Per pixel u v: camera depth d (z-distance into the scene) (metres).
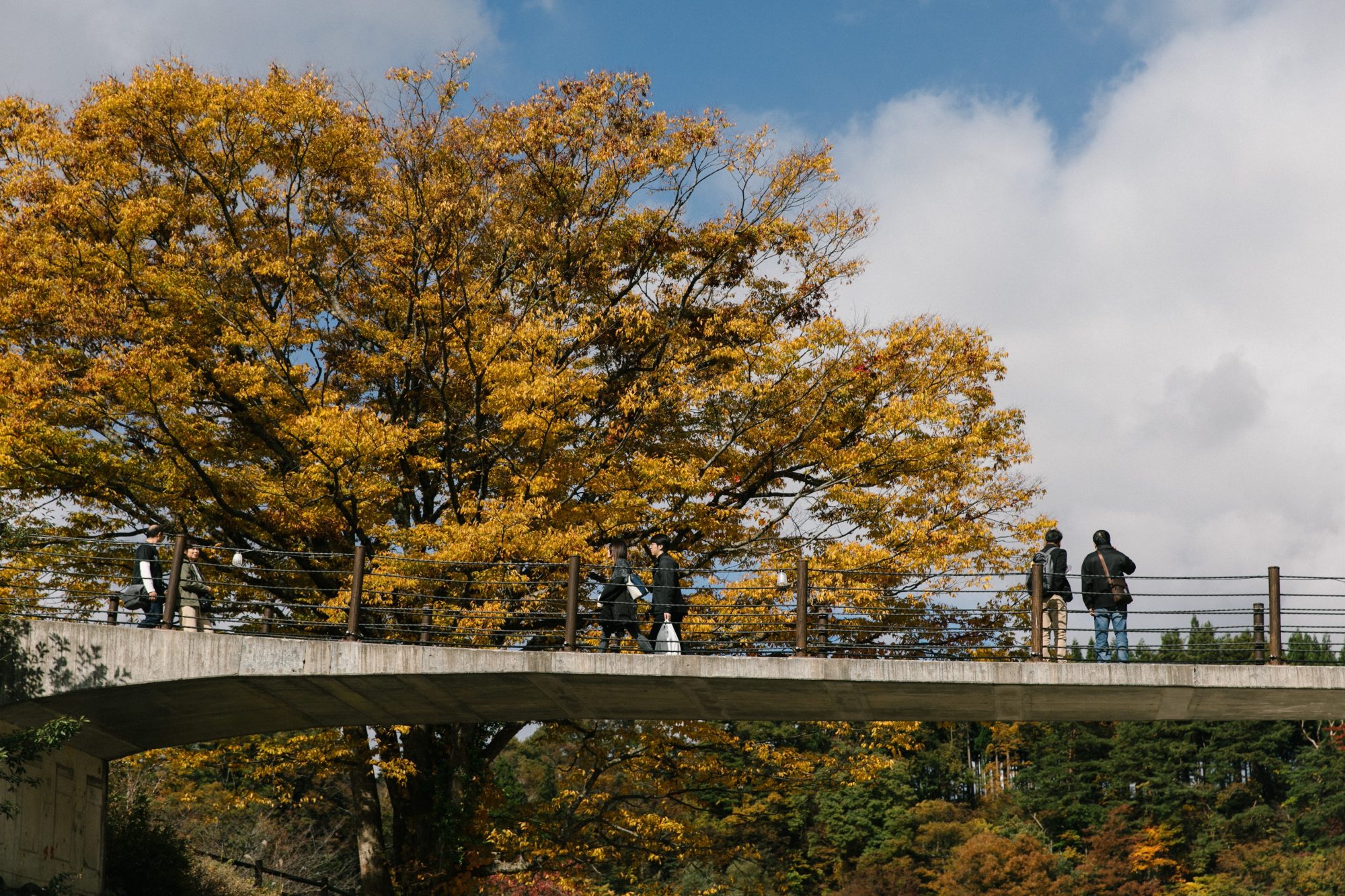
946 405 22.97
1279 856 65.75
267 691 17.70
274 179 24.12
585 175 24.42
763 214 25.52
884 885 65.31
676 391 23.31
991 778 80.44
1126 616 18.12
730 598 22.03
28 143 22.17
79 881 18.77
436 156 23.53
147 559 18.28
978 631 20.34
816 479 25.28
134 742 19.55
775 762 24.11
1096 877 67.00
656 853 25.08
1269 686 17.14
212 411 23.78
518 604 21.77
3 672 16.77
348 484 21.06
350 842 36.09
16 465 20.28
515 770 54.59
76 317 20.44
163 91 22.48
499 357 22.81
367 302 24.17
